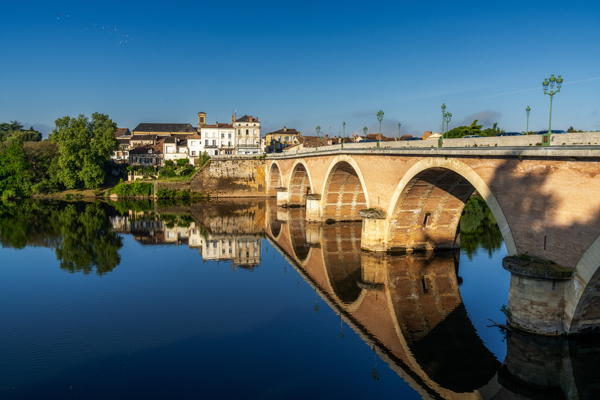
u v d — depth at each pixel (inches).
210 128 4375.0
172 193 3479.3
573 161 690.8
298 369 687.1
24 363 698.8
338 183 2047.2
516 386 645.3
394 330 842.8
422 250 1465.3
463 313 922.1
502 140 875.4
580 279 693.9
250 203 3198.8
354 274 1224.2
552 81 741.9
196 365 697.0
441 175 1163.9
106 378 651.5
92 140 3720.5
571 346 724.7
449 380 656.4
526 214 789.9
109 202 3299.7
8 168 3627.0
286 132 5103.3
